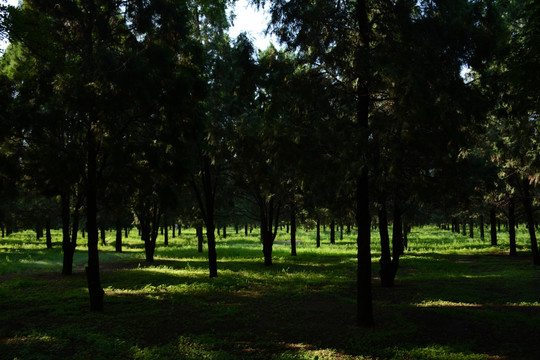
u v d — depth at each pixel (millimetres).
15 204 28203
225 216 27750
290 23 8297
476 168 18297
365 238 9195
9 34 6707
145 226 28656
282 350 7445
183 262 26266
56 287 15188
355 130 7316
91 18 10555
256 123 16359
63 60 8078
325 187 11906
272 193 21703
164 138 11031
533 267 20781
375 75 7328
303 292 13992
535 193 22188
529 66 6812
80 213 19266
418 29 7664
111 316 10055
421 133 7465
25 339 7867
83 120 10062
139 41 10875
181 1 11008
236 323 9570
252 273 19656
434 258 27094
